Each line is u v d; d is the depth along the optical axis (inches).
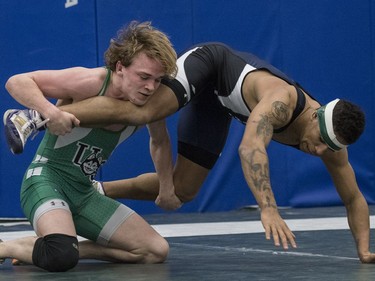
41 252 256.4
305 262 280.2
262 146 247.3
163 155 309.0
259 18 577.0
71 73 259.6
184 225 470.0
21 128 248.7
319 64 587.5
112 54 257.6
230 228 441.4
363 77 595.5
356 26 593.9
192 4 567.2
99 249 279.9
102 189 325.1
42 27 542.6
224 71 290.0
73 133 265.1
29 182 269.6
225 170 572.7
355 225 280.2
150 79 254.7
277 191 581.0
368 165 594.6
